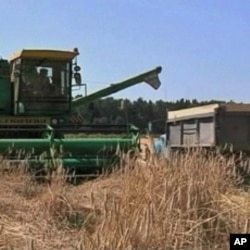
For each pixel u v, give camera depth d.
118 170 12.07
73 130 15.84
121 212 7.47
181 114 14.23
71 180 14.35
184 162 9.04
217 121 12.77
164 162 9.17
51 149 14.81
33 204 10.20
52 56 17.50
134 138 15.23
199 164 9.14
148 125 16.19
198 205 8.08
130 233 7.08
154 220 7.43
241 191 9.41
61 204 9.91
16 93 17.47
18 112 17.41
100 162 15.04
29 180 12.52
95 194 10.34
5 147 14.71
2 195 10.84
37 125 17.48
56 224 9.02
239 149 12.62
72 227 8.85
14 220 9.00
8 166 13.09
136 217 7.33
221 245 7.62
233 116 12.88
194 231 7.64
